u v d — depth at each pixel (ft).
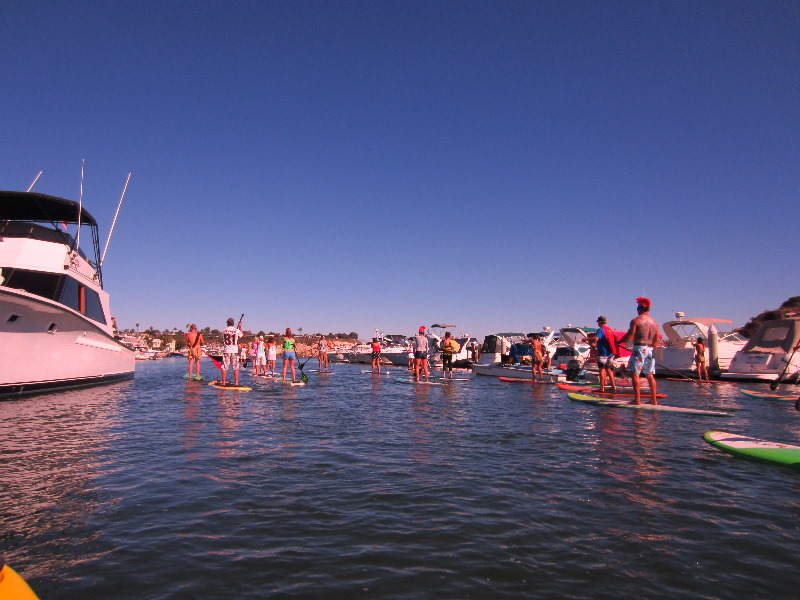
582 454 20.59
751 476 17.37
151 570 10.07
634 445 22.44
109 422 28.19
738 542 11.74
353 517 13.19
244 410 33.91
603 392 45.98
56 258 47.19
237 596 9.11
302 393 47.29
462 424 28.40
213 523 12.67
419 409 35.47
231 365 52.80
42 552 10.84
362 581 9.73
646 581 9.82
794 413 34.86
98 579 9.66
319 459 19.47
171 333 439.63
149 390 49.96
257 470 17.72
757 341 77.36
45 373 45.44
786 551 11.28
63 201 49.03
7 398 41.27
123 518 12.93
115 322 67.77
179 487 15.61
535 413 33.40
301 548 11.23
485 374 85.92
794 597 9.25
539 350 65.10
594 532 12.28
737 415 33.09
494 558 10.80
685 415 32.50
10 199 48.37
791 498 15.05
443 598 9.11
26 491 15.03
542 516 13.35
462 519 13.08
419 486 15.94
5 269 44.42
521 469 18.13
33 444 21.84
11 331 40.37
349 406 37.01
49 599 8.86
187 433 24.82
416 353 61.72
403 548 11.28
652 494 15.28
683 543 11.66
